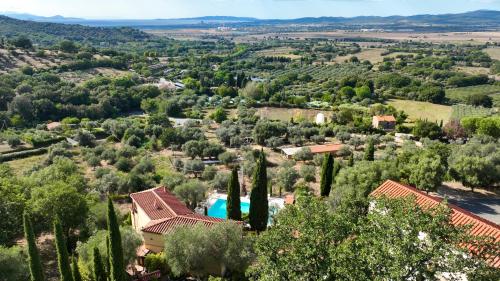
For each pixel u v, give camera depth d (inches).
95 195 2185.0
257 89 7091.5
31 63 7859.3
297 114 5753.0
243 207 2373.3
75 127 5167.3
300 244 877.2
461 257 767.1
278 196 2536.9
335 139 4532.5
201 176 3132.4
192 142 3791.8
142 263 1620.3
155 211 1820.9
